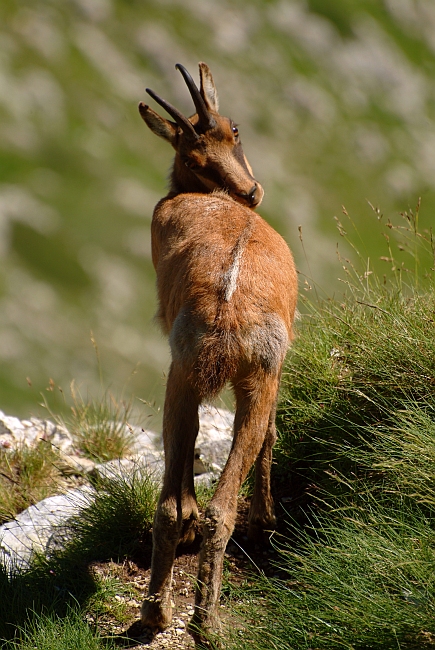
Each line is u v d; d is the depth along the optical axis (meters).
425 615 9.97
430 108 120.19
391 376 14.27
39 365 66.00
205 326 11.49
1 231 75.81
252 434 11.52
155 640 11.76
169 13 109.38
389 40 126.12
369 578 10.87
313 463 14.90
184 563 13.67
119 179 87.06
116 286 75.75
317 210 92.12
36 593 12.53
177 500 11.38
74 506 15.06
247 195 15.66
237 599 12.30
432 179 106.56
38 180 83.12
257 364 11.54
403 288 17.33
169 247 13.61
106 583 12.91
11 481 16.66
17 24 98.50
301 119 105.81
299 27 118.56
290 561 12.20
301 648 10.38
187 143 16.03
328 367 15.50
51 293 72.62
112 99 97.12
